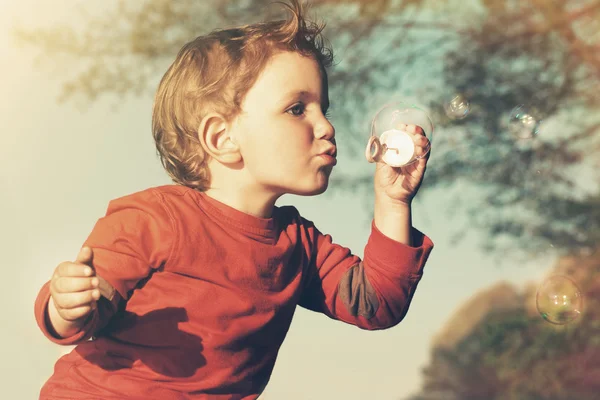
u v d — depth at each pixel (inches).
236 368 63.1
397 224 67.7
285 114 63.2
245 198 64.7
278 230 67.2
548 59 223.6
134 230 60.0
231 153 64.1
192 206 62.9
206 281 61.4
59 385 61.3
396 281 67.2
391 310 68.1
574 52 222.1
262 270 63.7
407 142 65.9
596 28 219.5
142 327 60.5
